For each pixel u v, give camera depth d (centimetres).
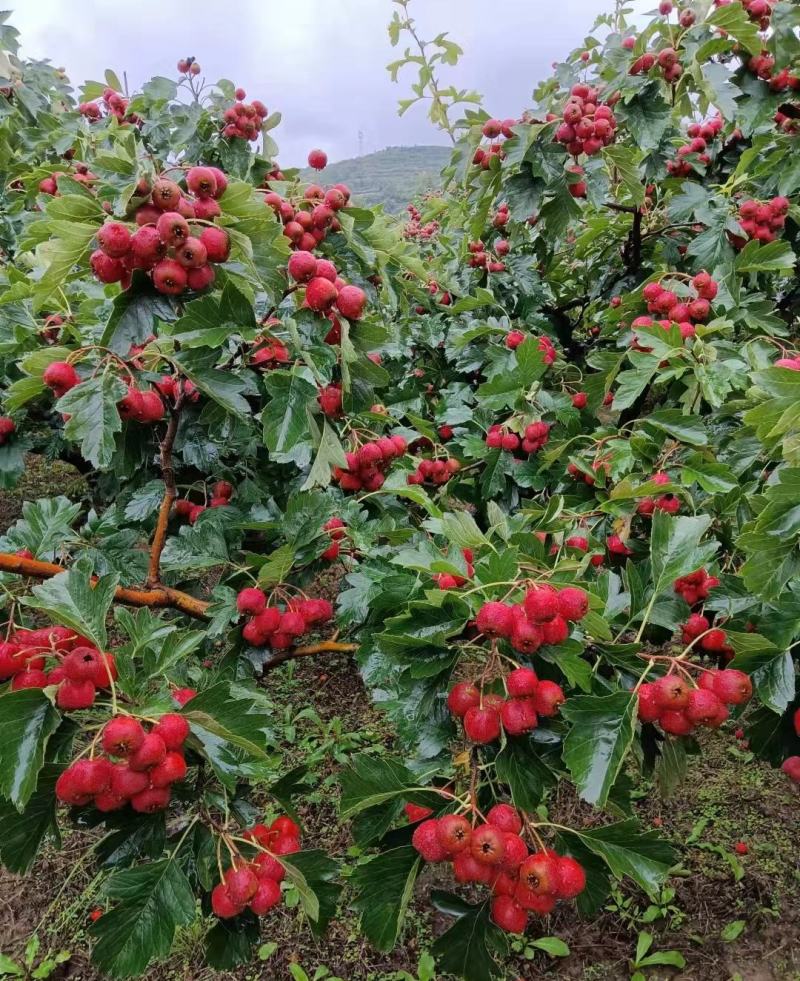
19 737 118
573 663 132
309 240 214
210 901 152
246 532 241
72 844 300
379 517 225
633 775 316
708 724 133
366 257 242
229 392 154
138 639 143
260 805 312
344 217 223
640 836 129
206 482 262
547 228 327
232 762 131
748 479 222
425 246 619
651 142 312
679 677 135
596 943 252
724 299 272
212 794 145
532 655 141
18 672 136
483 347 371
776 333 282
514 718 129
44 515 179
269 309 179
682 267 366
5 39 414
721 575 175
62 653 134
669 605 161
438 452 307
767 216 298
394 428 329
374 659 171
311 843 293
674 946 248
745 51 311
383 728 356
